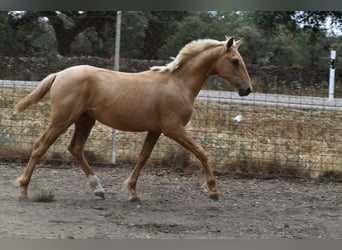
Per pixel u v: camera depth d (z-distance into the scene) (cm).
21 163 930
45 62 1383
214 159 949
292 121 1258
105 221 602
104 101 681
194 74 704
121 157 953
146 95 684
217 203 738
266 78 1575
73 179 842
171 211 677
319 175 923
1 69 1288
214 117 1212
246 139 1110
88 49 1912
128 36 1941
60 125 674
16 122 1113
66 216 611
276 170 923
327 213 704
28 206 648
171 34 2022
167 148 974
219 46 709
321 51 2064
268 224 630
